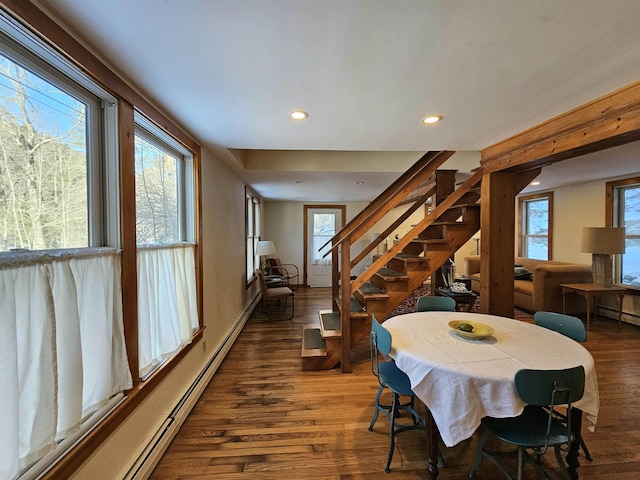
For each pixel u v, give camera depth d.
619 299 3.96
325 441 1.88
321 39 1.17
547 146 2.11
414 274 3.06
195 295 2.39
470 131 2.30
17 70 0.99
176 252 2.10
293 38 1.16
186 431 1.96
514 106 1.83
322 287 7.25
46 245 1.10
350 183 4.57
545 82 1.54
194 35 1.14
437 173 3.82
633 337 3.61
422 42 1.19
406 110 1.88
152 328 1.77
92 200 1.33
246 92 1.61
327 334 2.92
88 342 1.25
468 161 3.78
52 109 1.13
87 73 1.20
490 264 2.75
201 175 2.55
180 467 1.66
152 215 1.90
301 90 1.60
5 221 0.95
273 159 3.65
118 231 1.42
